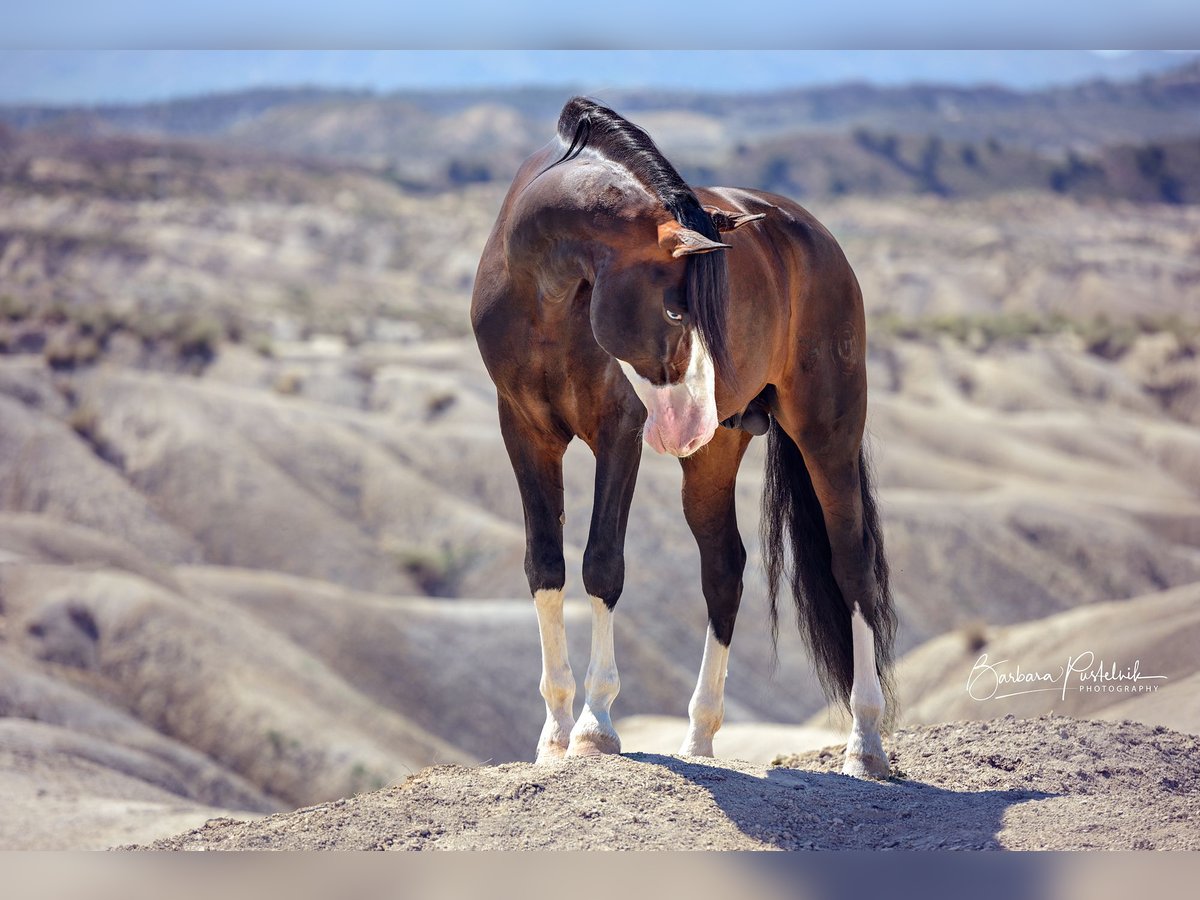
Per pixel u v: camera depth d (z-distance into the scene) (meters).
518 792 4.59
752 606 36.38
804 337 5.61
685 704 33.25
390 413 58.66
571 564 37.78
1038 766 5.89
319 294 113.94
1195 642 15.52
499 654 32.09
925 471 61.00
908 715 17.31
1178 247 174.25
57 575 29.05
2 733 18.02
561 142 4.96
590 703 5.10
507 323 4.98
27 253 101.69
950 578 47.38
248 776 24.27
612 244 4.36
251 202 169.12
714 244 4.05
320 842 4.25
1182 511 57.78
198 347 60.88
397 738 27.33
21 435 43.53
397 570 42.03
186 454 44.50
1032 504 53.47
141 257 104.00
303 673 28.08
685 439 4.18
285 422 48.34
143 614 27.56
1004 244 160.50
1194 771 5.96
